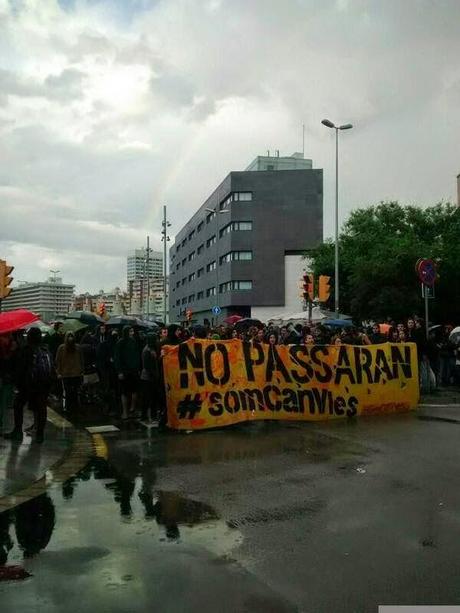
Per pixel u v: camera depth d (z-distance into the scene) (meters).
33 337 9.45
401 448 8.48
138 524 5.43
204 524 5.40
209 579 4.21
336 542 4.88
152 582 4.17
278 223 71.19
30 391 9.34
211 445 9.09
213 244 81.38
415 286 35.81
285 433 10.03
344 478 6.88
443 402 13.66
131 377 11.87
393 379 12.39
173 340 11.94
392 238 40.75
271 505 5.94
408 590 4.00
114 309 153.50
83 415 12.48
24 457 8.24
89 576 4.28
